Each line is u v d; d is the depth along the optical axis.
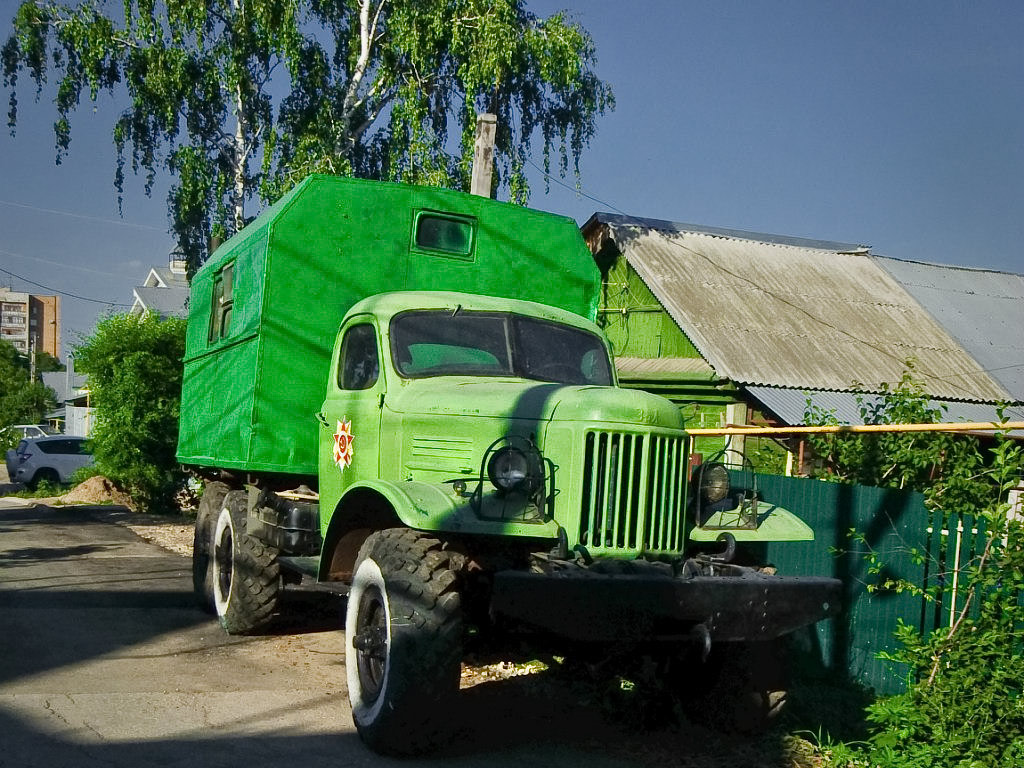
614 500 5.36
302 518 7.65
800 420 15.34
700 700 6.04
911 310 20.44
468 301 7.06
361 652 5.67
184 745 5.42
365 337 7.05
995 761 5.18
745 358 16.78
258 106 21.64
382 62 20.77
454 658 5.19
